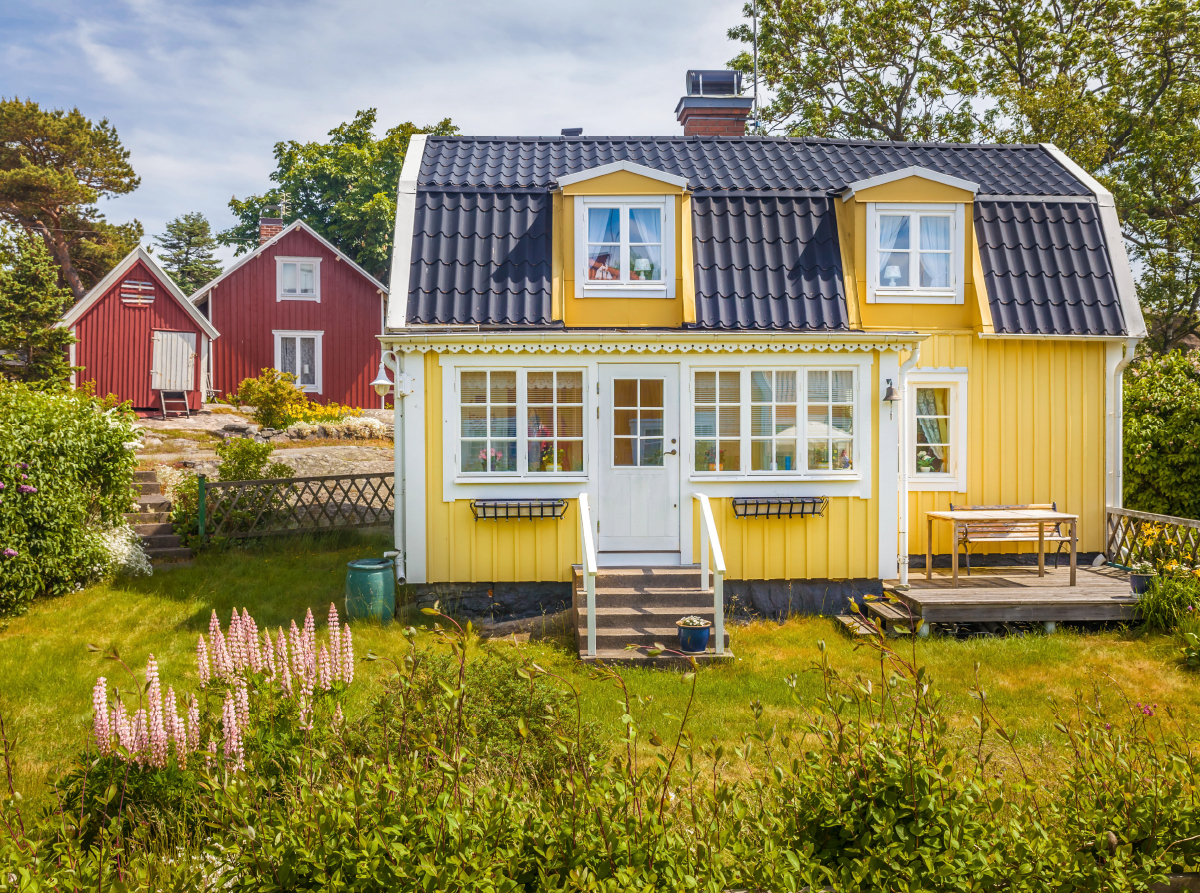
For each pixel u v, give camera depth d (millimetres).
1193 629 8969
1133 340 11750
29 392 11555
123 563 11516
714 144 14250
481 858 3137
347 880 3193
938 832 3371
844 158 13836
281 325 29297
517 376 10508
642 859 3213
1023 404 11836
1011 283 11859
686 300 11188
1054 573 11234
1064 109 23922
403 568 10453
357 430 22062
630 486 10625
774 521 10688
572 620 10062
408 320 10766
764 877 3211
